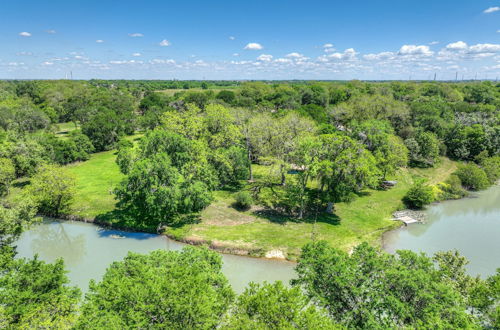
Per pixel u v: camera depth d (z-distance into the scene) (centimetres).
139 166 3925
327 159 4303
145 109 12706
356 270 1986
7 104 10244
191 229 4034
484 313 1842
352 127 6675
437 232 4212
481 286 1964
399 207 4956
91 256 3503
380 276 1950
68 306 1961
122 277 2005
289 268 3322
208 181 4409
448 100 12656
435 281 1998
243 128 5875
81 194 5091
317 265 2064
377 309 1856
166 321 1603
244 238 3809
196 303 1622
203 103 11844
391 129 7006
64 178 4412
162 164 3975
